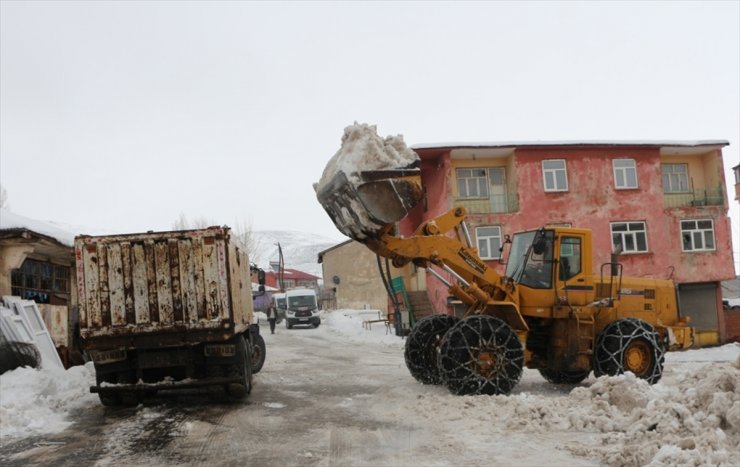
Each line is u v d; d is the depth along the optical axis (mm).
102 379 8641
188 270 8641
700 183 28203
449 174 25375
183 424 7613
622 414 6891
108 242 8633
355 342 24922
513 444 6145
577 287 9742
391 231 9336
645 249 26359
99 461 5996
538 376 12078
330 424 7445
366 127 8789
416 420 7426
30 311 11023
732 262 26828
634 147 26328
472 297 9984
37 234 11438
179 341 8547
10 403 8156
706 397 6250
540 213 25516
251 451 6227
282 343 24453
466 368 8578
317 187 9156
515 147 25328
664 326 10664
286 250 165875
